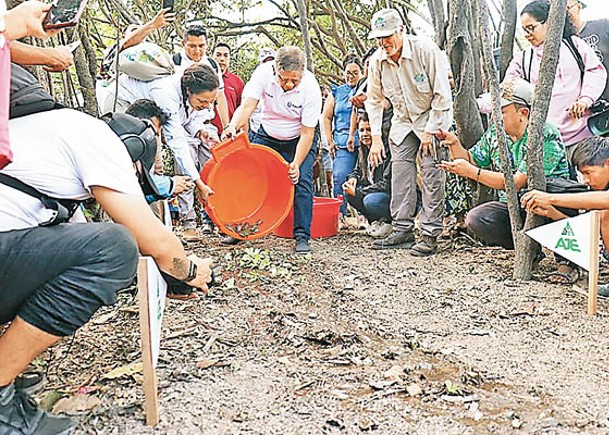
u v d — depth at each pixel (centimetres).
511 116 419
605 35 470
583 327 323
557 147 410
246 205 488
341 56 955
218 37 1012
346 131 634
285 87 458
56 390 247
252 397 243
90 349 288
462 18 495
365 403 238
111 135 215
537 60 474
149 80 437
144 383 219
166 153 633
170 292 258
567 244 353
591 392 250
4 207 200
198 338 304
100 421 223
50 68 245
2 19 177
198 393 244
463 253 490
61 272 199
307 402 239
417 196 557
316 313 346
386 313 352
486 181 425
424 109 484
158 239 217
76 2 202
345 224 640
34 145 204
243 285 393
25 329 201
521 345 301
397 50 469
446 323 335
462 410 234
